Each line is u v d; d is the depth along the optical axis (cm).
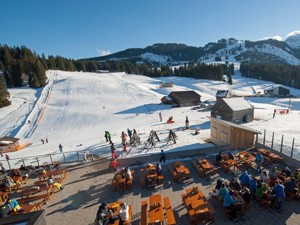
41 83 9631
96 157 2125
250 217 1048
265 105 6297
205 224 1015
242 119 3744
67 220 1145
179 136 2753
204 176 1499
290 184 1152
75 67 16875
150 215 1005
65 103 6794
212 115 4159
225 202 1030
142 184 1412
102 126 4647
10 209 1155
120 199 1302
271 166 1586
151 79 13700
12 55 12512
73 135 4156
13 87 9894
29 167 1881
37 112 5991
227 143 2042
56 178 1589
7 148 3359
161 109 5906
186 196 1167
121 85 9350
